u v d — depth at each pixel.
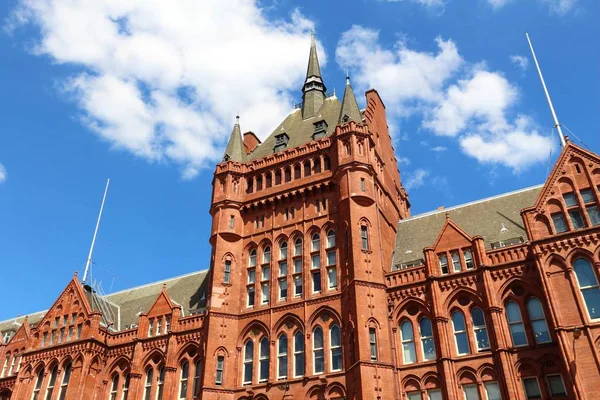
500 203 47.47
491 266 39.19
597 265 34.09
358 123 48.59
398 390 38.12
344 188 45.44
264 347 43.94
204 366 42.94
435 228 48.62
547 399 33.88
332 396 38.81
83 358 49.38
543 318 36.72
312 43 69.31
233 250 48.97
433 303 39.66
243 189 52.28
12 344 60.16
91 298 56.59
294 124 59.56
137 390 47.59
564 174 38.34
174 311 49.91
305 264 45.19
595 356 31.47
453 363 37.41
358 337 38.44
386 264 45.03
